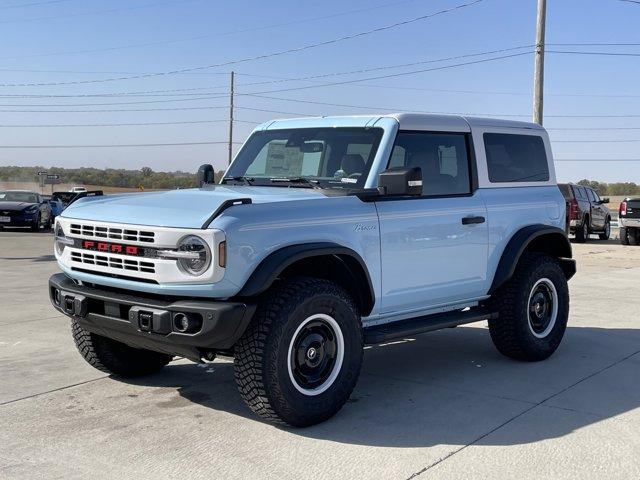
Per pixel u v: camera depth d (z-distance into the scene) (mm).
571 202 22453
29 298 9961
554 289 6734
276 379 4473
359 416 4973
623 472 3994
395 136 5535
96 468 4008
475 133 6312
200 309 4305
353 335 4891
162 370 6199
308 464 4086
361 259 5020
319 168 5695
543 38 22031
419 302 5691
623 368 6391
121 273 4652
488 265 6215
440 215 5723
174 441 4445
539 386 5777
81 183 65875
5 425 4719
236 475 3922
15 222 24453
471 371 6277
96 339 5574
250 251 4418
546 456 4227
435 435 4586
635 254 18688
